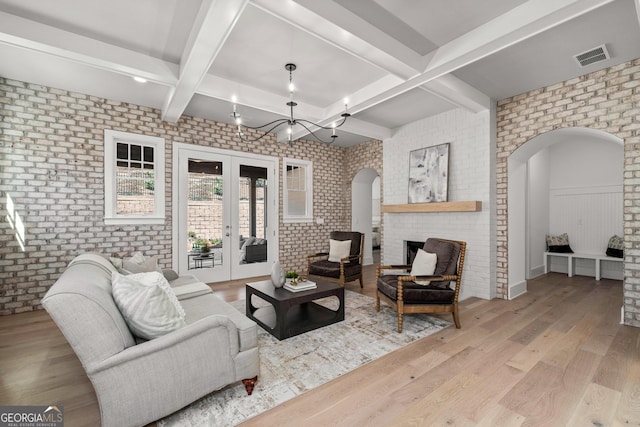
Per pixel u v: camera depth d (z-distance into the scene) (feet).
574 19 7.83
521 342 8.77
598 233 18.25
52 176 11.84
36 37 7.93
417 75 9.65
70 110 12.17
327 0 6.95
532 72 10.90
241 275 17.24
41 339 9.07
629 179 10.03
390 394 6.30
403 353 8.13
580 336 9.15
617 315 11.04
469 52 8.39
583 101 11.09
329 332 9.59
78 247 12.35
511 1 7.21
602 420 5.43
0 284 11.07
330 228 21.56
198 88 10.71
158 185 14.28
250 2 6.31
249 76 11.06
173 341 5.33
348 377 6.97
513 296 13.58
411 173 16.46
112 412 4.82
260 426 5.36
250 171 17.65
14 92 11.18
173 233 14.67
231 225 16.87
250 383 6.27
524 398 6.11
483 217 13.48
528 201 17.63
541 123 12.21
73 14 7.68
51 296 4.56
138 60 9.37
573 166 19.29
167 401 5.28
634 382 6.64
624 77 10.16
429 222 15.72
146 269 9.98
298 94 12.63
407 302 9.76
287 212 19.42
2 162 11.04
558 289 14.99
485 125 13.43
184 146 15.07
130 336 5.55
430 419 5.52
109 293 5.62
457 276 10.03
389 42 8.42
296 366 7.46
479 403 5.97
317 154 20.88
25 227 11.42
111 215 13.01
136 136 13.66
